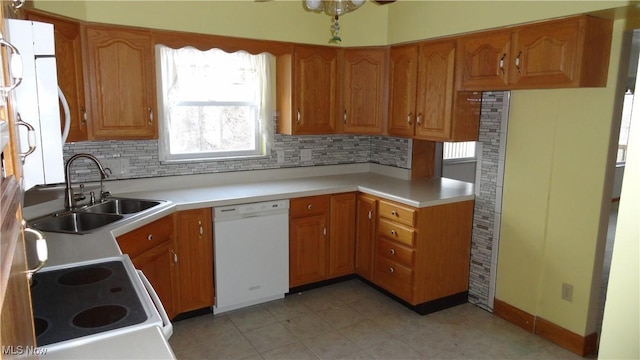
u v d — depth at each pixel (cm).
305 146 399
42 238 84
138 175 328
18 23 112
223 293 316
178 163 343
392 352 277
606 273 376
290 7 340
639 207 97
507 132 304
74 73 264
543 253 291
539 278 294
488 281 328
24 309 78
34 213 253
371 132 377
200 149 356
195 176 350
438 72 322
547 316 292
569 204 274
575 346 277
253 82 368
